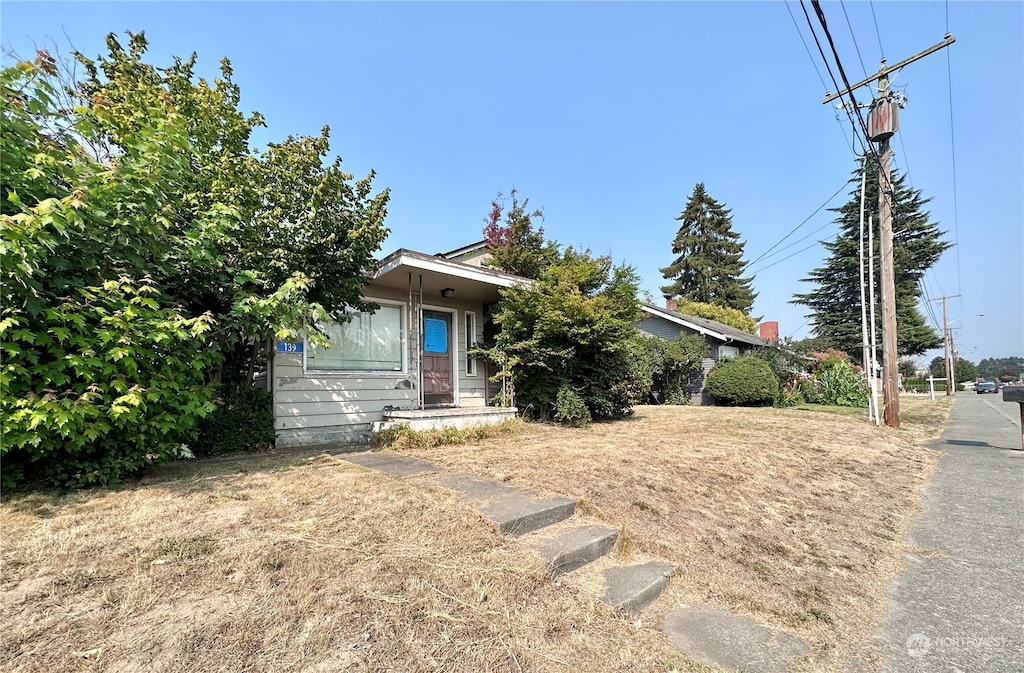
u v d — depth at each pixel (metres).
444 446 6.35
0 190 3.45
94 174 3.82
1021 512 4.90
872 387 11.11
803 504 4.89
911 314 31.70
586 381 8.99
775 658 2.39
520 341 8.75
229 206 4.84
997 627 2.73
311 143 6.56
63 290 3.67
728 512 4.41
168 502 3.42
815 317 34.25
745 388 15.23
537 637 2.25
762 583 3.26
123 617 2.00
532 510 3.55
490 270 8.52
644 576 3.04
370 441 6.68
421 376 8.46
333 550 2.70
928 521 4.66
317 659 1.87
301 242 5.94
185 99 6.41
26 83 3.66
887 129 10.61
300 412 6.97
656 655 2.31
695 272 37.31
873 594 3.17
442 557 2.76
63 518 3.04
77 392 3.53
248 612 2.09
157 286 4.18
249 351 6.32
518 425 7.70
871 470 6.56
